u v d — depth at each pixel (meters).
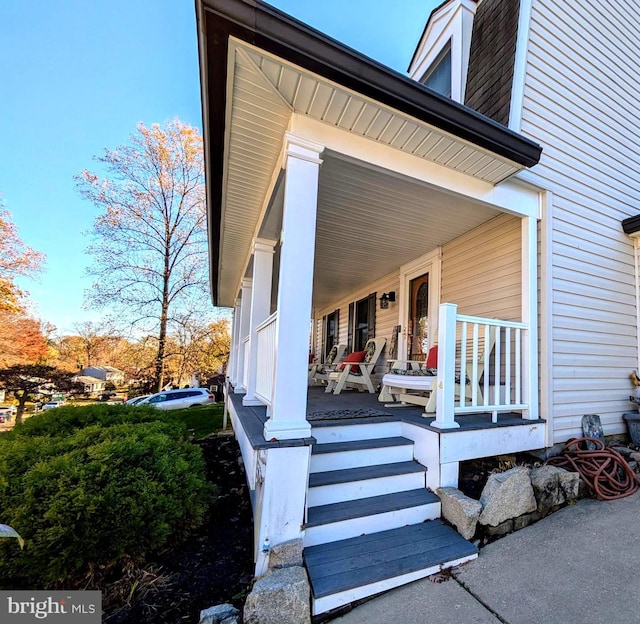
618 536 2.21
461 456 2.57
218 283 7.20
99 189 13.84
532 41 3.45
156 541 1.97
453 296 4.43
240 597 1.72
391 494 2.43
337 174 2.96
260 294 3.79
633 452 3.35
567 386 3.31
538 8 3.54
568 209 3.53
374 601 1.76
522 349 3.23
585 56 3.88
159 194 14.84
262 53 1.76
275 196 2.86
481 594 1.77
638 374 3.92
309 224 2.20
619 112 4.13
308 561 1.88
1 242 14.05
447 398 2.58
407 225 4.06
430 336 4.80
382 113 2.21
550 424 3.09
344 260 5.50
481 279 3.98
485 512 2.22
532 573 1.91
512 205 3.19
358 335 7.55
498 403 2.93
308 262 2.18
